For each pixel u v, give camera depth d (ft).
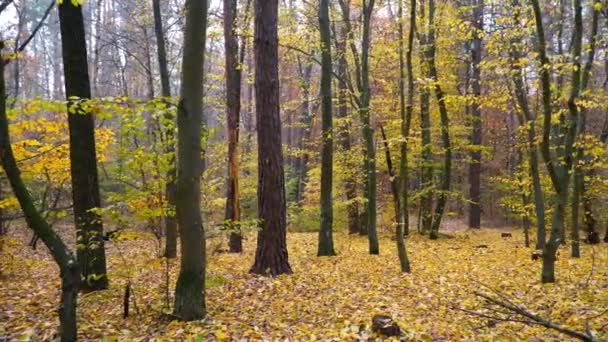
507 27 29.09
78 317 18.98
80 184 22.74
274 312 20.29
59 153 27.43
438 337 16.58
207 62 64.34
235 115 40.24
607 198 47.39
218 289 24.72
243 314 19.77
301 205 72.69
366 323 18.08
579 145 33.09
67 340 13.26
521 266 31.53
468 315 19.66
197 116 17.99
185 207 18.29
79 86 22.36
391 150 49.06
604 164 38.52
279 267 29.48
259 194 29.68
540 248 35.83
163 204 21.21
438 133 57.98
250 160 60.39
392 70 56.44
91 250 22.99
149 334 16.75
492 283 26.02
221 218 51.11
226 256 36.91
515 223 74.84
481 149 51.42
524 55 34.65
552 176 25.75
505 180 46.57
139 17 51.55
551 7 34.47
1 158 12.12
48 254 38.47
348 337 16.28
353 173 55.52
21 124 23.59
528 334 16.78
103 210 19.77
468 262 33.83
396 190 30.25
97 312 20.01
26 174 28.04
